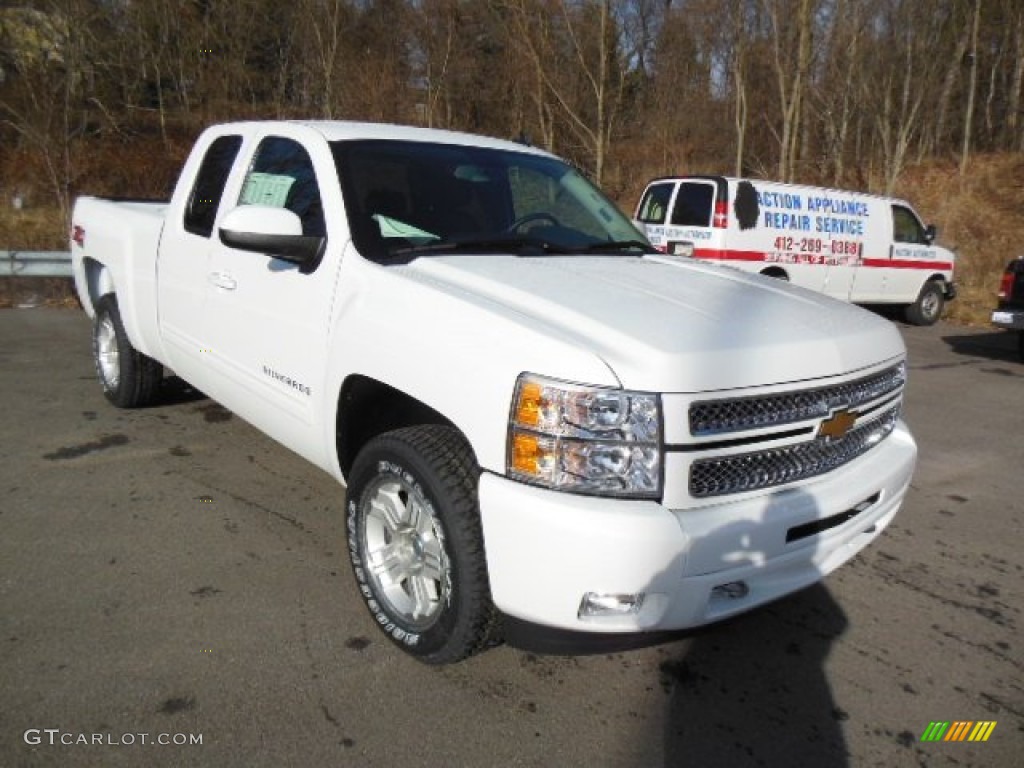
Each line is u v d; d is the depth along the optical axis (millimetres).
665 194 10703
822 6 21016
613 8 21906
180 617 3031
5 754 2312
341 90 21453
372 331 2844
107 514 3865
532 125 23172
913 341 10992
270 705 2582
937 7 22812
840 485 2701
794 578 2676
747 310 2820
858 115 23750
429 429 2715
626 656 2975
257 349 3555
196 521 3840
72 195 14938
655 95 25078
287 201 3539
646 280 3109
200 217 4160
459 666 2848
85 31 16266
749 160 24453
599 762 2428
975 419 6621
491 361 2422
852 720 2676
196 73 21359
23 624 2936
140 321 4758
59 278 9859
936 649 3109
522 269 3035
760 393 2412
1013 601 3512
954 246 18062
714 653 3020
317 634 2977
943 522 4375
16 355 7008
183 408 5574
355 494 2971
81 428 5066
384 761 2377
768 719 2664
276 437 3639
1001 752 2553
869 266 11695
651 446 2260
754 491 2484
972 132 27422
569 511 2229
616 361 2287
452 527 2510
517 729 2545
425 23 22438
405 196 3398
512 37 21859
